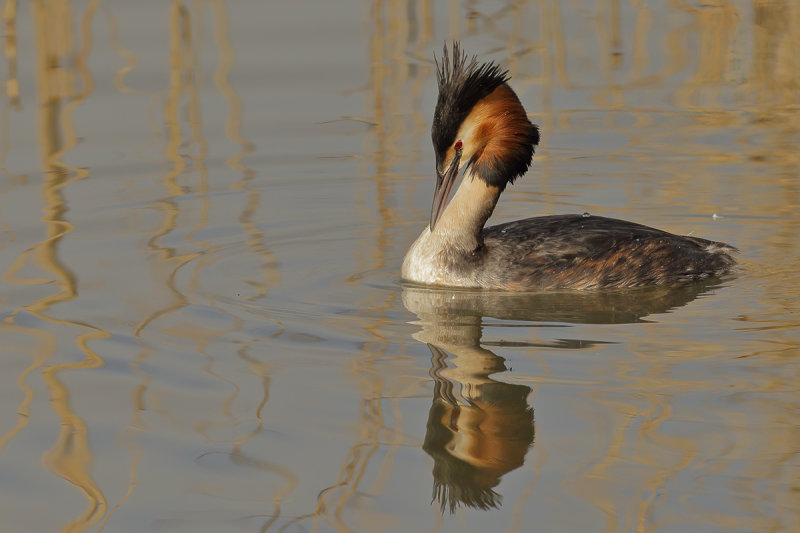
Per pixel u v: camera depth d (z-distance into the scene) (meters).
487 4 24.19
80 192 16.20
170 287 12.76
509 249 13.21
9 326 11.49
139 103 19.48
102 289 12.62
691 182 16.61
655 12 23.58
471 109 13.20
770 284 12.94
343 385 10.21
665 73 20.88
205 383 10.22
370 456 9.01
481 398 9.91
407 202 16.19
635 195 16.22
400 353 10.97
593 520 8.02
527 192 16.59
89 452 9.08
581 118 19.28
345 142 18.39
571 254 13.05
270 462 8.93
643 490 8.37
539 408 9.70
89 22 20.92
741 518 7.95
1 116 18.83
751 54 21.47
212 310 12.07
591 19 23.41
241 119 19.14
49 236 14.43
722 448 8.90
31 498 8.47
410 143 18.38
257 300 12.43
